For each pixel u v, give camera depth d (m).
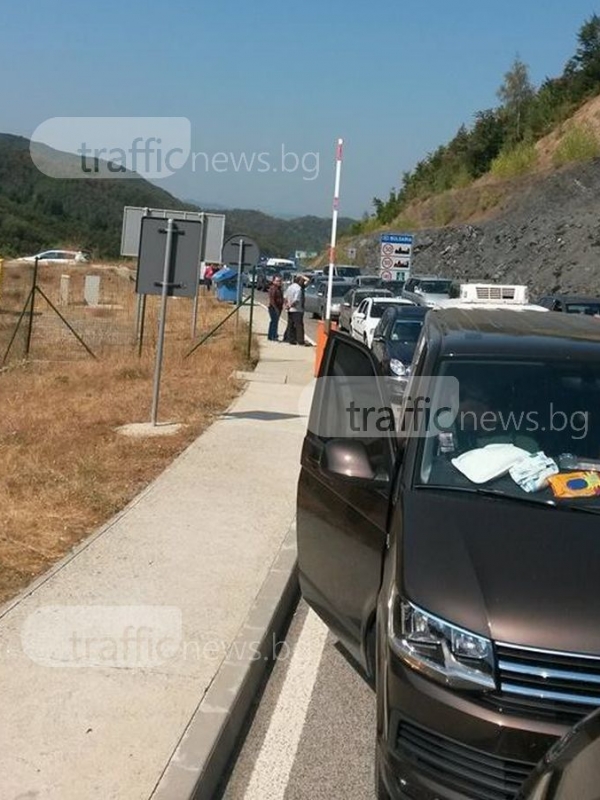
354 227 106.06
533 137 79.12
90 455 9.84
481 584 3.66
